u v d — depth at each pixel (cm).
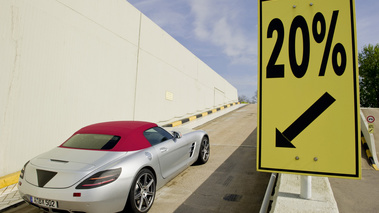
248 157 640
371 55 3925
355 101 170
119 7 944
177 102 1523
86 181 279
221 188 425
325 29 179
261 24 194
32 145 572
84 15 754
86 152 333
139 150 360
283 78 185
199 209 348
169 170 420
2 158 507
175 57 1513
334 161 170
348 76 172
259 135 187
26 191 296
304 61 182
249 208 347
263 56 192
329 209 195
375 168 711
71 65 696
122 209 303
